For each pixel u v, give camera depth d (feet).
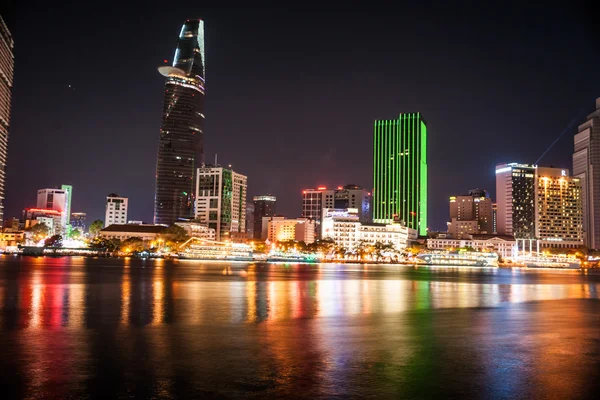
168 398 108.17
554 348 164.55
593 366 139.85
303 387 116.98
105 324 200.64
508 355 153.07
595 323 223.30
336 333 187.32
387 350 157.99
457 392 115.03
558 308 285.43
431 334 188.55
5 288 347.56
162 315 228.63
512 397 112.06
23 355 144.66
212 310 248.52
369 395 111.96
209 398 108.68
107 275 520.83
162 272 617.21
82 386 115.24
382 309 267.39
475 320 229.45
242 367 133.90
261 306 268.82
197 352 151.23
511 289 448.24
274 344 164.55
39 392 110.63
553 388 118.73
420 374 129.70
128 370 129.29
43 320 209.15
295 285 434.30
